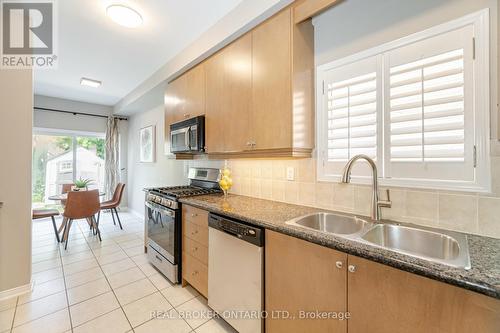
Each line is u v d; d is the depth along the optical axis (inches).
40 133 178.1
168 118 120.5
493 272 29.8
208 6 75.7
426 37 49.5
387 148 55.5
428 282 31.7
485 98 42.9
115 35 91.8
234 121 79.5
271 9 65.6
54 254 115.8
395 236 51.2
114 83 145.0
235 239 62.0
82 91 161.9
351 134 62.3
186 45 99.4
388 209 55.4
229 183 94.1
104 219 185.5
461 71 45.3
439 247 45.6
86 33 90.3
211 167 116.9
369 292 37.4
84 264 105.1
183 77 107.5
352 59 61.4
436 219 48.8
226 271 64.9
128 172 216.5
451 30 46.5
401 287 34.2
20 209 81.6
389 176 55.3
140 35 92.3
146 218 116.9
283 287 50.8
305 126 67.1
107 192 201.2
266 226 53.9
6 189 79.1
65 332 63.1
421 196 50.8
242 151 77.1
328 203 67.1
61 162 188.2
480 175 43.6
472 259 34.1
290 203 76.9
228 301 64.2
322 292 43.9
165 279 92.5
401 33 53.1
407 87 52.4
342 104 63.9
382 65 56.0
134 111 193.5
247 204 75.5
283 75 64.4
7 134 79.3
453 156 46.7
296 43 63.6
